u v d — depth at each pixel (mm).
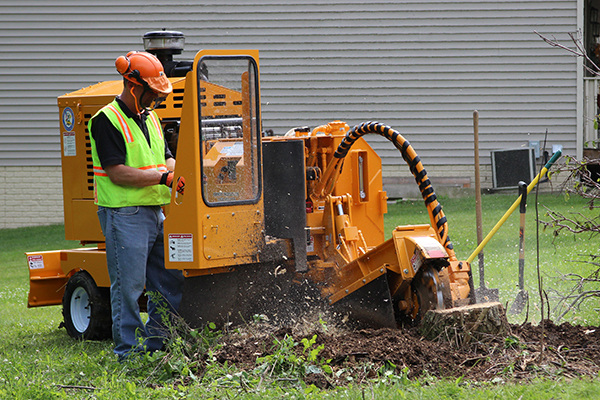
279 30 22141
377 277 7297
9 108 22984
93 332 8992
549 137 21766
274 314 7754
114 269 7223
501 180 20859
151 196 7258
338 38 22016
